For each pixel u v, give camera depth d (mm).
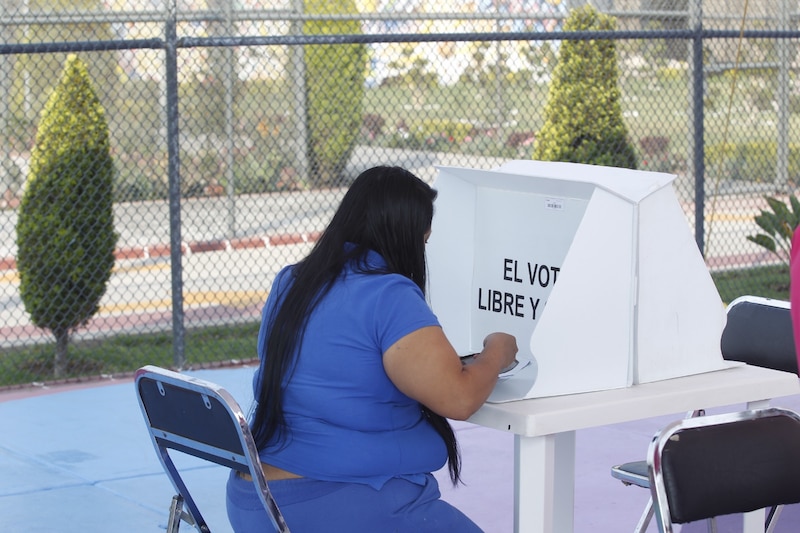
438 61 15719
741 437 2824
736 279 11000
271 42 7160
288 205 14453
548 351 3025
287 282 3098
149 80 13750
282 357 2971
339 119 14531
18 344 8664
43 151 7672
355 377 2910
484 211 3551
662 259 3168
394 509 2918
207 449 2922
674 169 15578
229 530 4656
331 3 13789
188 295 10766
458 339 3580
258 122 14312
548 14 13102
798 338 2398
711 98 15219
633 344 3143
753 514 3541
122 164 13812
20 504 4930
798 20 13266
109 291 10992
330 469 2912
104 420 6277
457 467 3213
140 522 4730
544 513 2947
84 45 6895
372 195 3047
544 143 10375
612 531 4551
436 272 3592
